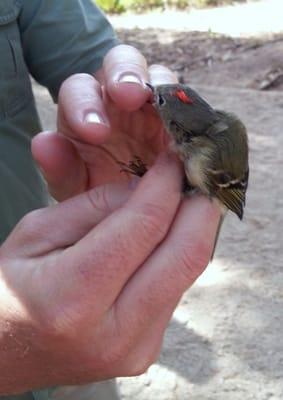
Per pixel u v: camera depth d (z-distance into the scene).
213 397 0.78
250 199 1.21
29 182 0.48
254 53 2.06
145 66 0.40
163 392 0.79
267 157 1.38
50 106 1.64
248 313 0.92
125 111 0.40
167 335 0.88
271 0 2.69
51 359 0.32
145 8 2.69
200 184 0.36
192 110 0.43
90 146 0.40
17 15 0.48
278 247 1.06
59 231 0.33
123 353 0.32
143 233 0.31
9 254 0.33
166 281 0.32
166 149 0.41
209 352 0.85
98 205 0.34
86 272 0.30
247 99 1.68
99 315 0.31
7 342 0.31
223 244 1.08
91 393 0.49
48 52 0.50
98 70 0.49
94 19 0.52
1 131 0.46
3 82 0.46
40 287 0.30
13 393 0.34
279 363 0.83
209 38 2.25
